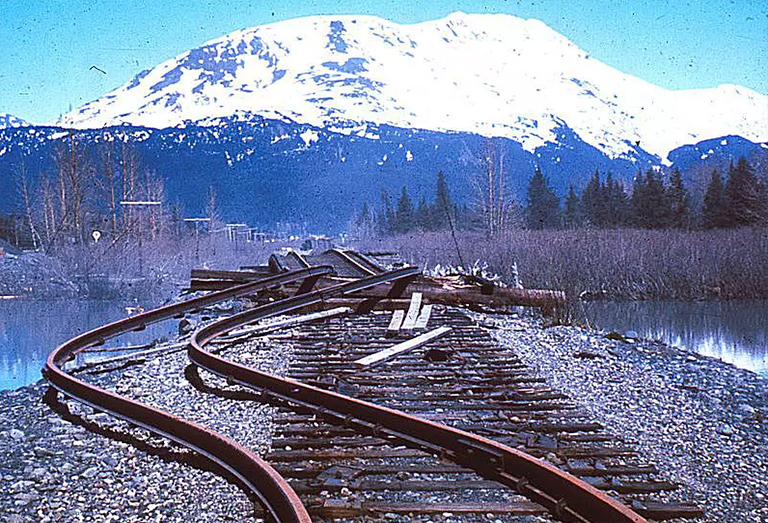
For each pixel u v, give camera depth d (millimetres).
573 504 3910
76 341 9383
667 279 26438
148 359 9281
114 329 10453
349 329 11727
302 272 14445
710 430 5805
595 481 4516
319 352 9531
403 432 5324
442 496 4238
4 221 65562
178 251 44438
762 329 17844
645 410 6449
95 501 4285
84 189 45906
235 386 7316
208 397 6941
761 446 5414
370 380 7688
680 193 62156
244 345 10250
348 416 5746
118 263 32531
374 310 14156
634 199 64688
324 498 4199
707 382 7852
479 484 4363
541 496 4059
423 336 10414
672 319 20047
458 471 4621
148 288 27906
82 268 30688
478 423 5941
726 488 4492
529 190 76312
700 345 14938
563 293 14859
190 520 3965
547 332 11781
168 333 14281
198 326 12703
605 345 10414
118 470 4828
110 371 8586
